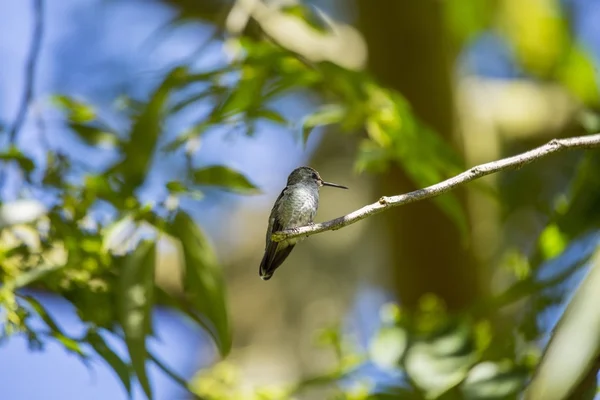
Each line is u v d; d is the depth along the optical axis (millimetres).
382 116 9898
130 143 10102
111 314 8570
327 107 10219
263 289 17688
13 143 9695
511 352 9492
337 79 10180
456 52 17266
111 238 8258
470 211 14203
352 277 18734
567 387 5539
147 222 8656
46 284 8727
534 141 16594
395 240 14820
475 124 16281
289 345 16688
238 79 10195
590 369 6109
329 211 19297
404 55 14469
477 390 8859
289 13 11883
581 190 9695
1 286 8383
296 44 13445
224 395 9844
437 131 14672
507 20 18797
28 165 9344
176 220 8648
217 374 10062
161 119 10219
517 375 8953
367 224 19297
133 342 7789
